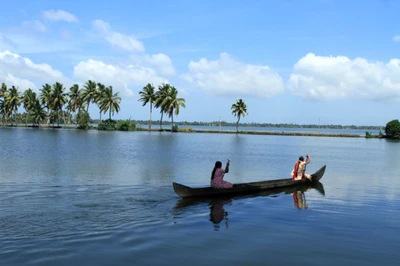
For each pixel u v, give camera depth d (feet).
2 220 31.48
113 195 43.88
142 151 117.70
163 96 325.01
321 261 23.75
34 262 22.49
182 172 68.59
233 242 27.07
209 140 210.18
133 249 25.09
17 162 78.64
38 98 348.79
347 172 75.97
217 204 40.45
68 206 37.32
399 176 69.56
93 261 22.86
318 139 272.10
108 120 334.44
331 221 33.63
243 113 358.84
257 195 46.80
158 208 37.45
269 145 177.68
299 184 57.06
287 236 28.76
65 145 134.51
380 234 29.73
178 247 25.71
